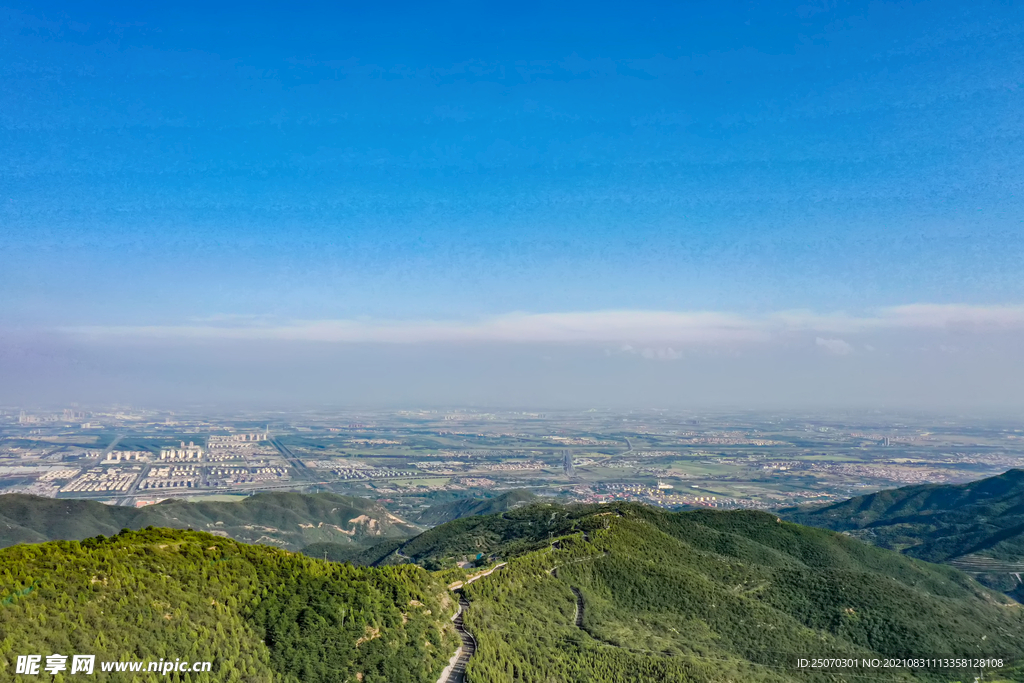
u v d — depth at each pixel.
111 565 108.44
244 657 102.94
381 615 121.75
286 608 115.06
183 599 107.69
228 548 129.50
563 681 120.62
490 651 121.62
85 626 94.25
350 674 108.12
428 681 112.38
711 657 146.25
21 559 105.12
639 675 128.12
